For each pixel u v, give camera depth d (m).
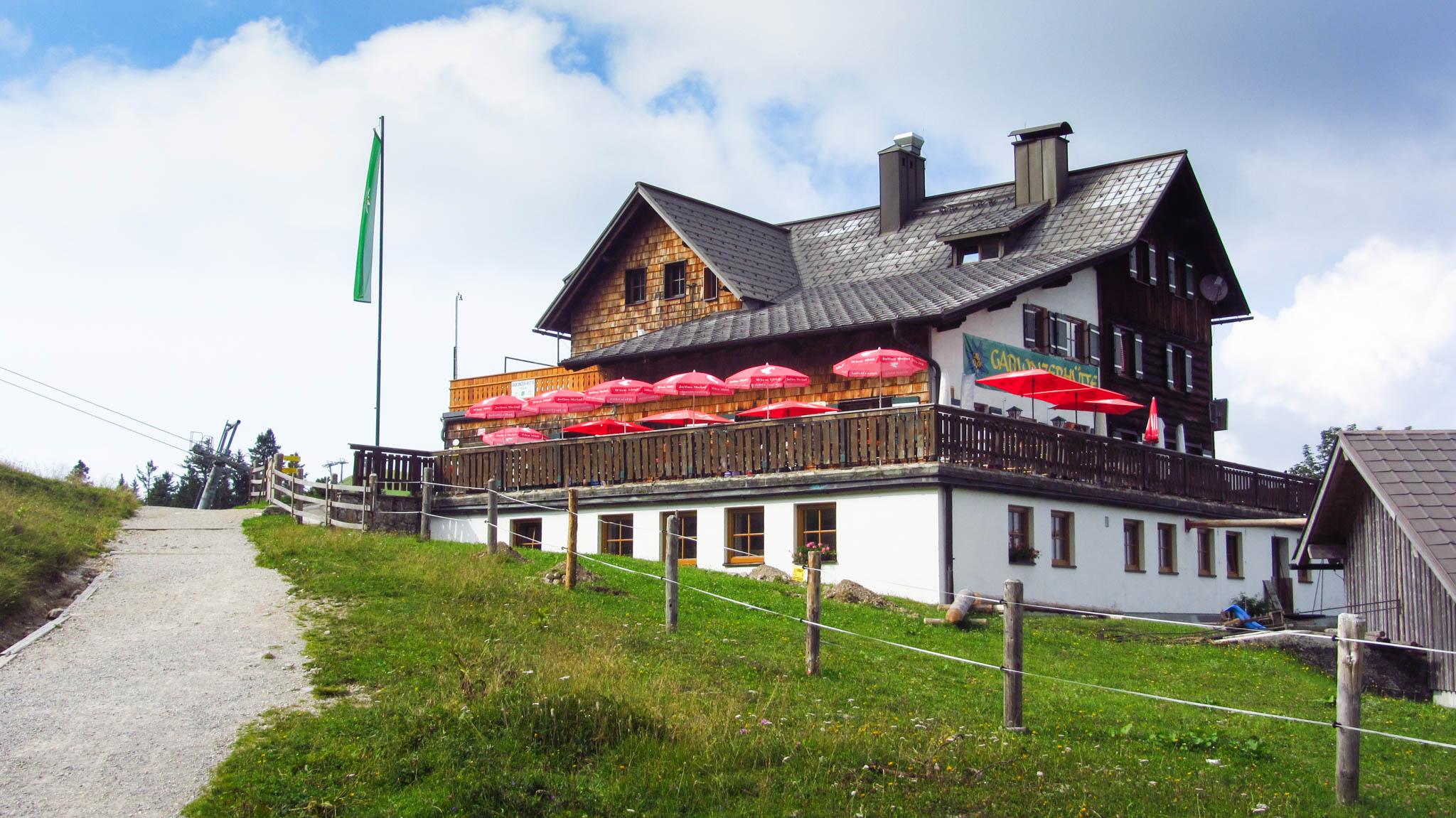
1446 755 15.12
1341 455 21.45
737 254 36.81
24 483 27.80
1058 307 32.84
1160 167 35.91
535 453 29.22
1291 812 11.63
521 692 12.58
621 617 18.17
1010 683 13.94
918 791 11.50
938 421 23.66
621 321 38.19
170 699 13.19
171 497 66.69
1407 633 21.00
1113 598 28.14
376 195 33.69
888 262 36.91
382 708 12.68
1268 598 33.88
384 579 19.28
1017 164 37.41
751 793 11.22
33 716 12.55
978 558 24.23
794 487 25.22
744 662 16.06
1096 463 28.08
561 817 10.49
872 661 17.28
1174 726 15.19
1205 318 40.59
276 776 10.93
